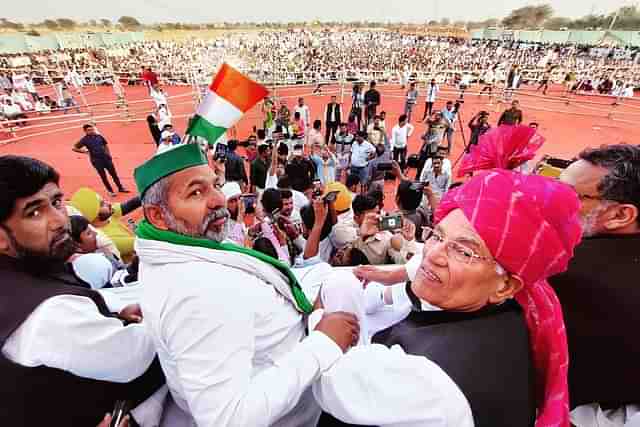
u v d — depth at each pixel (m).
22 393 0.85
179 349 0.88
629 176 1.07
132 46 31.12
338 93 18.89
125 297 1.58
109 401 1.04
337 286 1.14
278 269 1.20
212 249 1.04
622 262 1.06
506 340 0.80
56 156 9.38
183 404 1.10
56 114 13.94
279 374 0.86
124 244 3.45
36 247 1.00
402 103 17.05
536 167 2.79
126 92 19.45
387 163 5.64
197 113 0.98
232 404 0.80
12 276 0.96
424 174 5.29
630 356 1.02
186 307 0.89
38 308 0.90
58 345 0.88
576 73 19.62
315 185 4.57
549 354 0.84
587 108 15.67
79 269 2.07
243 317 0.94
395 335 1.00
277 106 13.32
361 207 2.80
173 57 22.47
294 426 1.11
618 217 1.11
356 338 1.00
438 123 7.97
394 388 0.73
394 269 1.48
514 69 16.02
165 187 0.98
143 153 9.70
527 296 0.86
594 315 1.04
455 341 0.81
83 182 7.81
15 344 0.86
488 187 0.81
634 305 1.01
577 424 1.09
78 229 2.46
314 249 2.57
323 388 0.85
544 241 0.74
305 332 1.25
